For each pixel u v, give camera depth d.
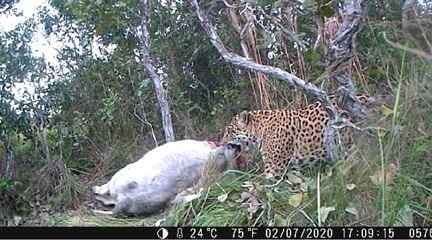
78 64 7.67
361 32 5.02
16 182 5.37
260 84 6.45
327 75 3.92
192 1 4.18
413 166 3.50
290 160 5.33
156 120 7.48
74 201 5.45
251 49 6.12
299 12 4.66
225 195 4.16
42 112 6.80
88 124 7.20
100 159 6.82
